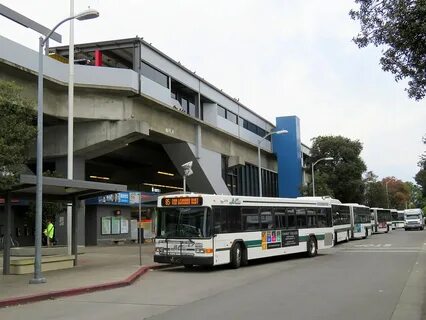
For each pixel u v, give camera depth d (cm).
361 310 1095
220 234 2022
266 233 2328
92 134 3102
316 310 1096
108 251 2977
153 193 4269
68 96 2716
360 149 6925
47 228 2975
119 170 4909
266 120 6112
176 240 2014
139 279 1762
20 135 1441
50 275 1772
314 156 6988
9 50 2477
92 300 1297
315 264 2236
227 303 1205
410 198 15038
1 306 1215
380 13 908
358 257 2600
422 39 846
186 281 1686
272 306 1153
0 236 3347
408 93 996
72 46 2561
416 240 4291
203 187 4253
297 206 2625
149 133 3459
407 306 1144
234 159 4756
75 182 1838
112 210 3872
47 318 1052
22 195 1970
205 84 4294
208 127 4191
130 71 3059
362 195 7238
